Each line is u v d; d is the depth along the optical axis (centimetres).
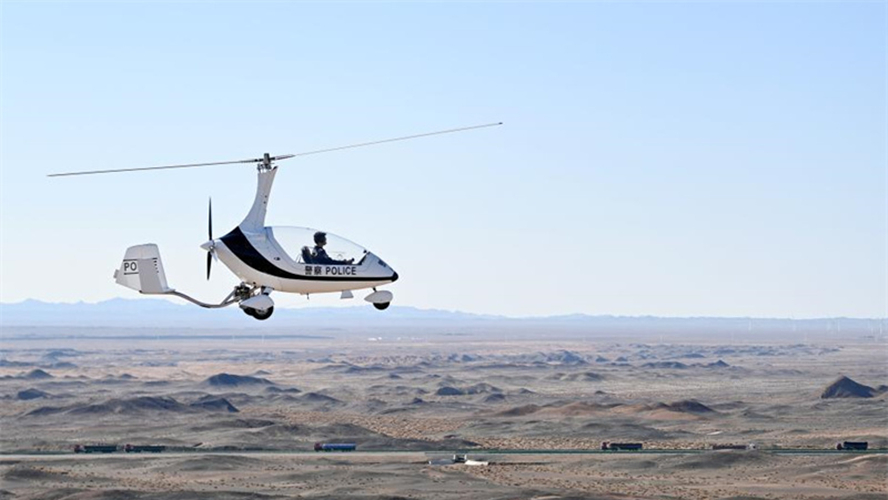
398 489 16225
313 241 5966
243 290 5956
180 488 16438
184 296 5894
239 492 15675
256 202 5978
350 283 5953
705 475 18138
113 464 18800
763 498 15862
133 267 5906
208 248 5872
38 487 16400
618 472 18388
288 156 5962
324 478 17250
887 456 19100
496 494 15638
